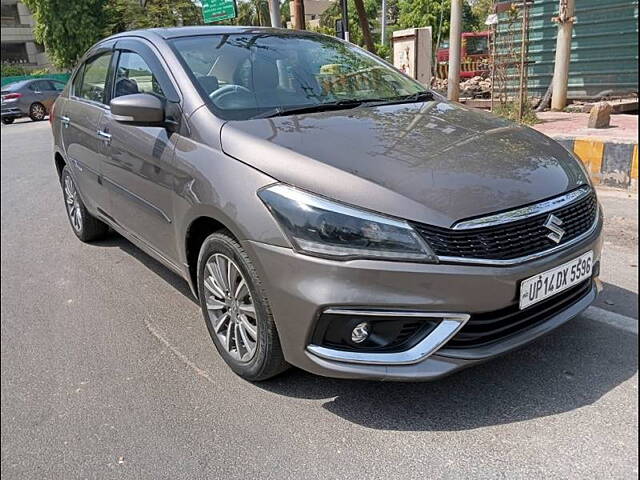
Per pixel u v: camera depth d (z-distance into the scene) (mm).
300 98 3102
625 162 5414
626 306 3289
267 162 2404
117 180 3629
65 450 2383
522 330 2412
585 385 2578
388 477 2113
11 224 5855
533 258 2264
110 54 3992
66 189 5047
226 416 2506
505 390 2570
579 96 10102
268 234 2297
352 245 2145
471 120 3016
